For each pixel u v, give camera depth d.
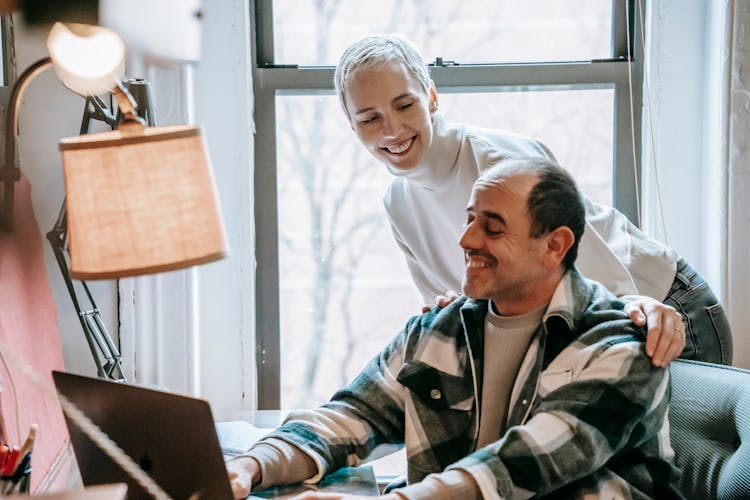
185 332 2.40
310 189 2.60
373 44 2.04
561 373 1.60
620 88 2.53
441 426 1.72
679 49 2.45
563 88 2.54
